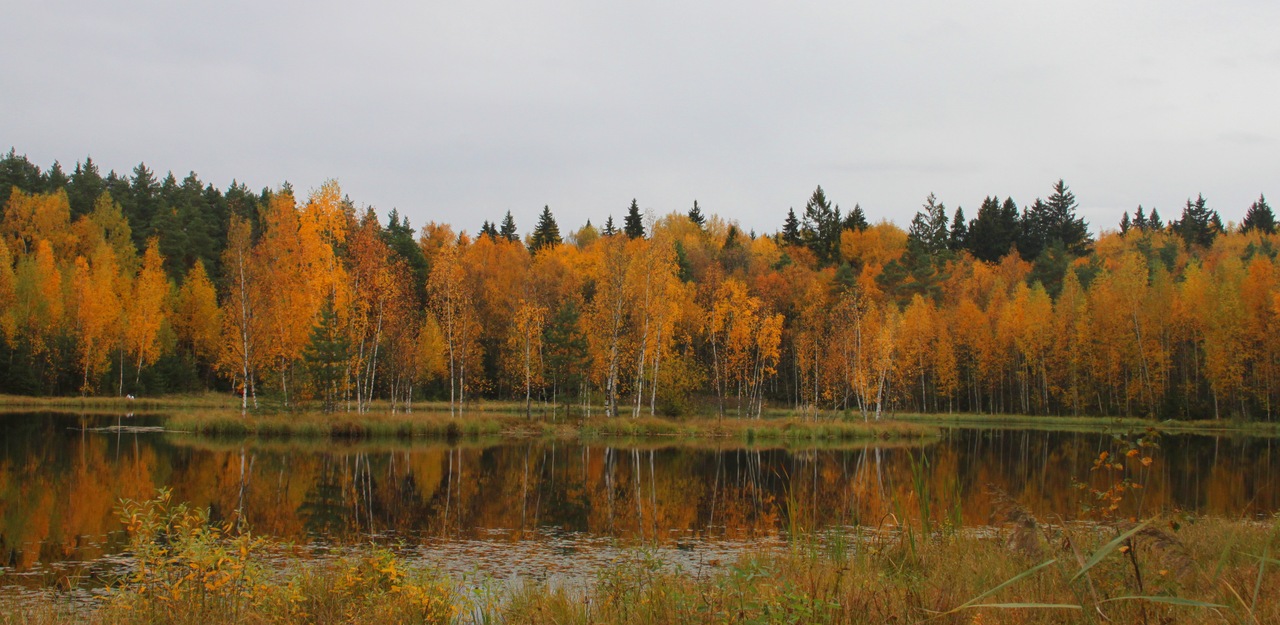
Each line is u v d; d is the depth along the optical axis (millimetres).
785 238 131750
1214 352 66250
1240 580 8594
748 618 7742
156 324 70875
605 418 49812
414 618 9742
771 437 48906
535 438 45000
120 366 70562
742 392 77812
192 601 9383
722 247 116000
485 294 76500
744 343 61906
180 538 10641
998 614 7828
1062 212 131750
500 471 30266
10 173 101250
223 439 38875
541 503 23094
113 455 31406
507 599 12344
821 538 17516
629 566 13250
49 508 20375
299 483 25609
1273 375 66250
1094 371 77500
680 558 15930
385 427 42312
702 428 49188
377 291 49688
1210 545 12562
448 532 18609
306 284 44531
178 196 104312
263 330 47406
